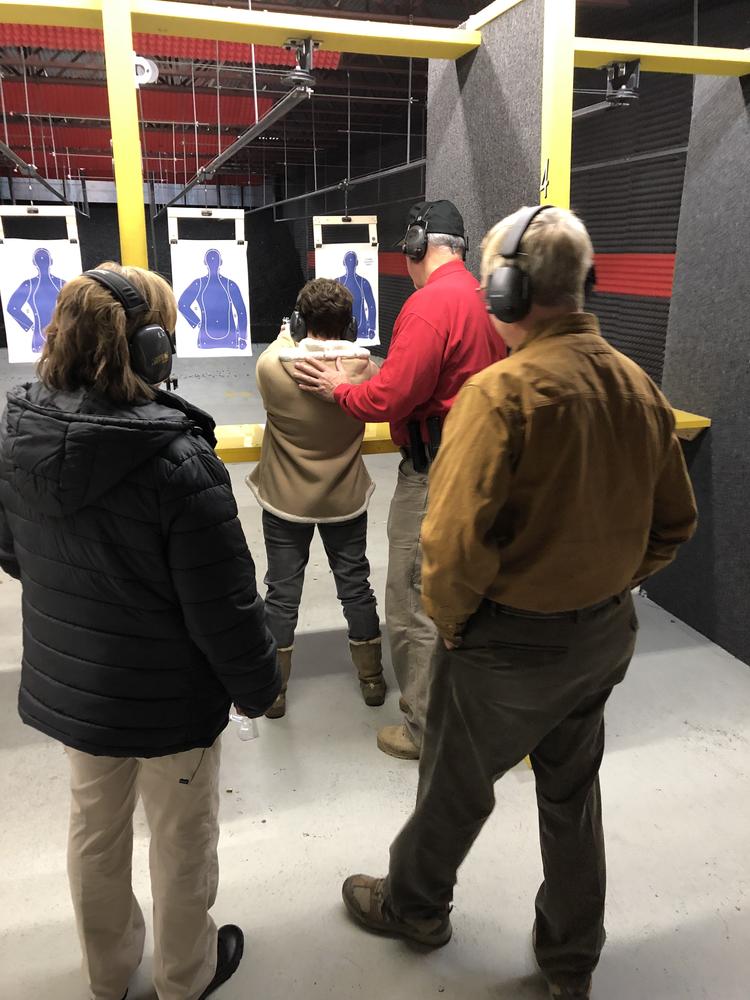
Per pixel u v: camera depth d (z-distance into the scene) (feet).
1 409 22.38
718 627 8.88
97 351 3.07
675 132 13.62
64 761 6.79
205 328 8.00
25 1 5.77
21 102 21.36
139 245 6.29
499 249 3.33
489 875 5.55
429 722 4.07
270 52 14.85
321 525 7.32
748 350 8.06
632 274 15.31
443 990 4.66
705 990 4.69
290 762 6.81
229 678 3.51
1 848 5.75
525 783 6.51
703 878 5.52
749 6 11.55
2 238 7.11
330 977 4.74
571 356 3.24
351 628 7.54
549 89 5.64
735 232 8.11
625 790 6.44
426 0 14.78
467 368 5.71
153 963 4.66
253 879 5.49
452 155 7.66
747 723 7.40
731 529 8.54
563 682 3.59
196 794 3.74
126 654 3.36
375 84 20.99
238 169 40.98
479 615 3.64
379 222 30.19
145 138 29.04
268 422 6.82
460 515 3.23
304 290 6.40
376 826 6.04
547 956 4.50
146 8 5.98
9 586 10.38
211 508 3.20
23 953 4.87
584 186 16.65
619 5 13.62
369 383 5.81
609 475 3.32
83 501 3.03
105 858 3.93
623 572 3.56
